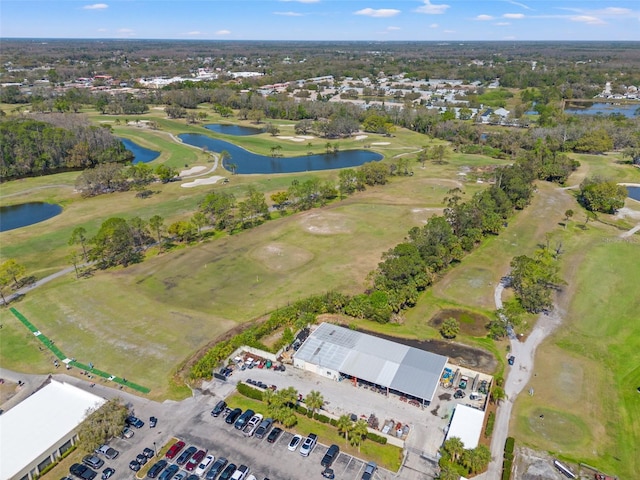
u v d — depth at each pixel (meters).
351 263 117.31
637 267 117.50
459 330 92.06
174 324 93.06
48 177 194.25
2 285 101.75
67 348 86.50
